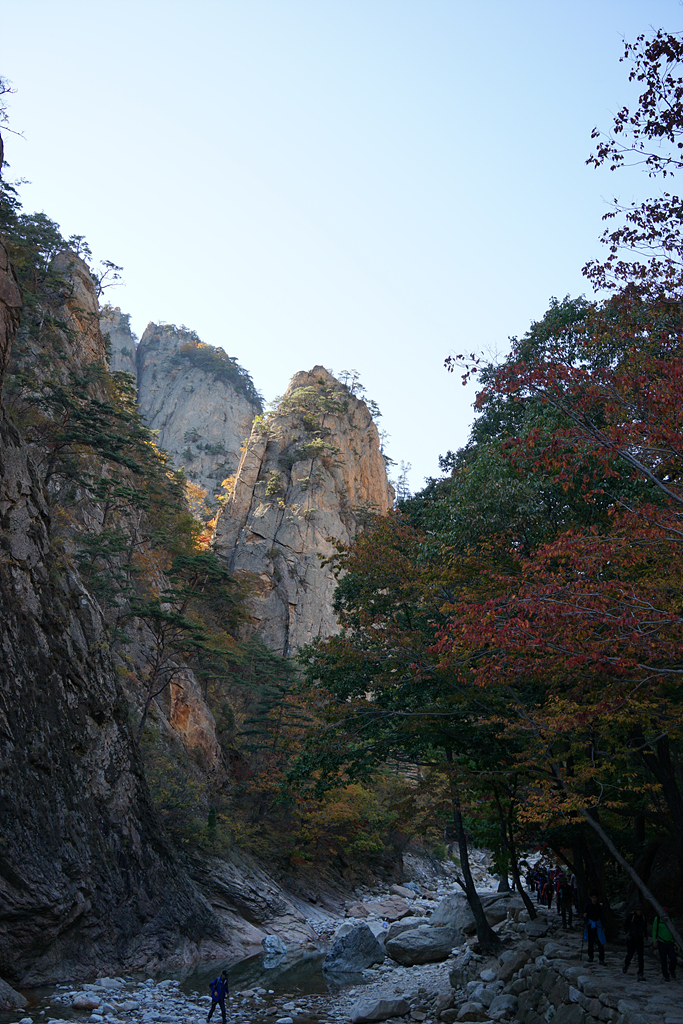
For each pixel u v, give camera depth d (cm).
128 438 5309
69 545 4709
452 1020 2053
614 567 1596
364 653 2302
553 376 1415
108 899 2647
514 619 1303
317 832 5016
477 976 2280
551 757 1855
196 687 5381
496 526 2095
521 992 1962
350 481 13300
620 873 3030
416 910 4988
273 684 5272
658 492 1794
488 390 1509
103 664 3212
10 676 2520
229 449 19788
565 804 1630
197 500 14338
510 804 2647
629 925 1742
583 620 1264
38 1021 1888
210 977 2719
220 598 6762
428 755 2492
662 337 1461
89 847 2659
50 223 7362
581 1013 1527
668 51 1192
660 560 1448
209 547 11212
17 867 2255
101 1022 1945
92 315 7794
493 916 3212
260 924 3800
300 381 15050
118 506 5559
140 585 5606
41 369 5675
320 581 11225
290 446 13275
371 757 2327
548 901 3362
